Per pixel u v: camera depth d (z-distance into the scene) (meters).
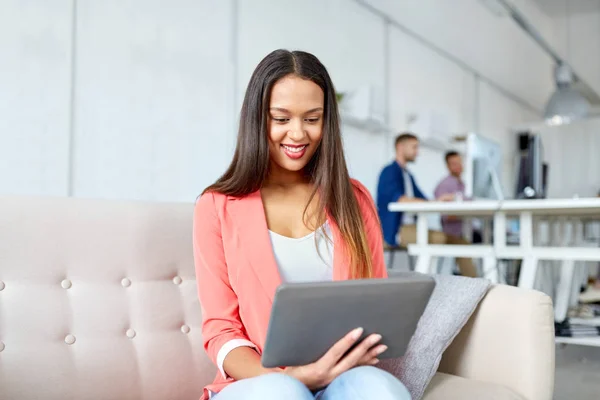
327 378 1.07
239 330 1.28
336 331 1.02
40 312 1.37
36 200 1.45
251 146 1.34
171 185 4.01
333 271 1.34
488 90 8.88
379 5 6.08
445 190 5.89
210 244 1.33
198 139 4.21
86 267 1.45
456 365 1.51
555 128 9.32
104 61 3.60
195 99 4.18
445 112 7.58
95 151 3.56
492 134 9.01
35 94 3.24
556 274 4.13
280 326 0.95
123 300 1.48
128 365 1.44
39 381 1.33
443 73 7.52
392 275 1.75
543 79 10.99
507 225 5.07
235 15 4.50
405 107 6.66
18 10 3.16
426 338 1.41
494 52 8.81
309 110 1.30
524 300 1.38
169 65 3.99
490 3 5.79
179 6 4.06
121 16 3.70
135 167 3.79
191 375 1.51
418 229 3.16
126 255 1.51
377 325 1.04
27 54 3.20
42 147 3.28
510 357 1.38
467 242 4.93
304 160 1.35
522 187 3.61
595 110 11.51
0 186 3.09
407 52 6.72
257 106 1.33
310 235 1.36
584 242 5.40
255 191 1.37
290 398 0.94
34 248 1.40
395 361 1.39
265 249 1.29
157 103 3.92
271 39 4.85
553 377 1.36
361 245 1.35
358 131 5.78
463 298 1.46
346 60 5.69
